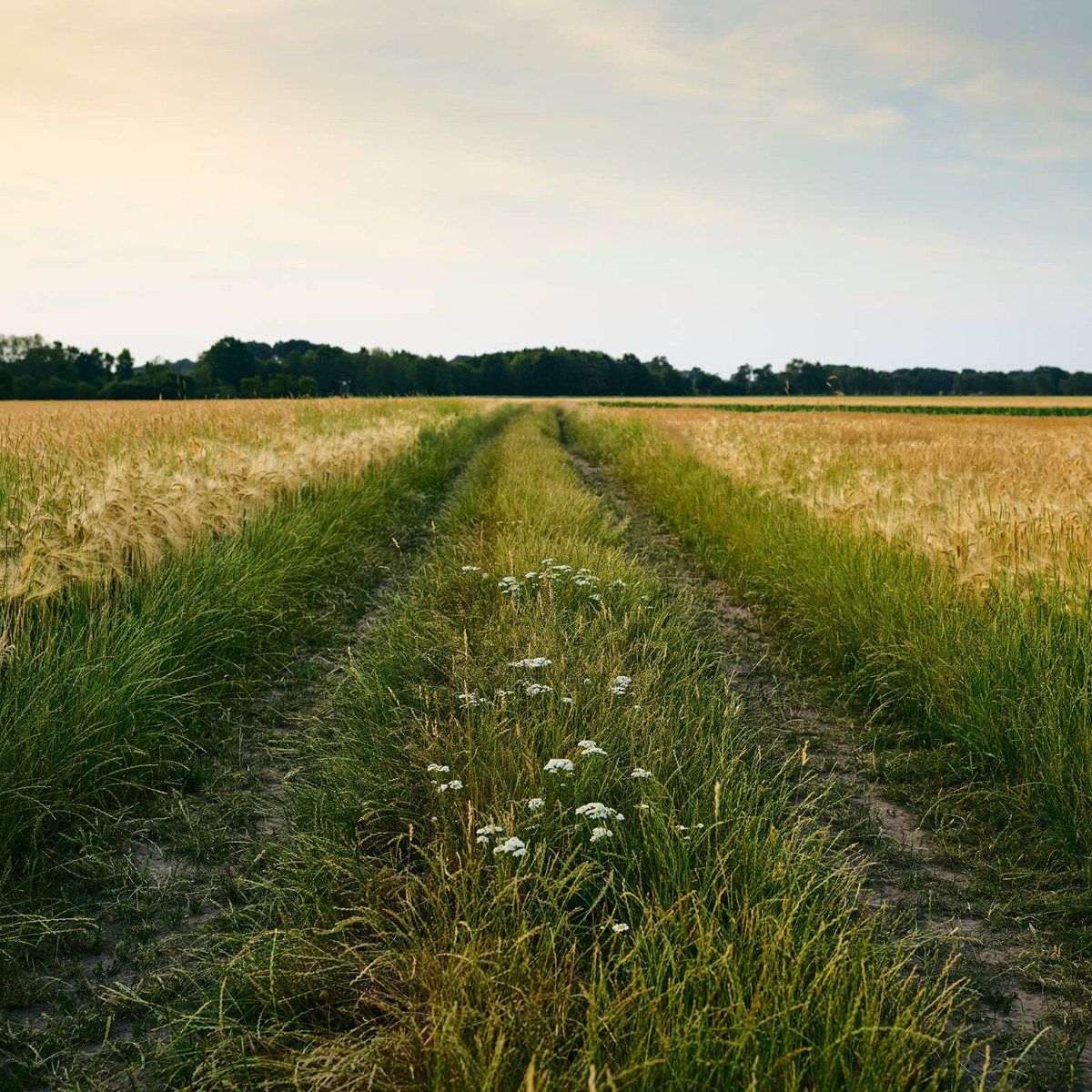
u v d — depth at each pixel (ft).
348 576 27.61
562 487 41.88
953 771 14.67
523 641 18.51
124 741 13.82
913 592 19.99
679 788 12.33
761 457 46.65
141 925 10.58
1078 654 15.40
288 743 15.71
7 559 15.67
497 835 10.43
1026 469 37.68
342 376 357.00
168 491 22.80
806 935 8.59
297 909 10.25
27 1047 8.66
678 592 26.73
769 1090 7.02
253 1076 8.04
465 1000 7.81
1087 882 11.56
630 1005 7.77
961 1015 9.21
